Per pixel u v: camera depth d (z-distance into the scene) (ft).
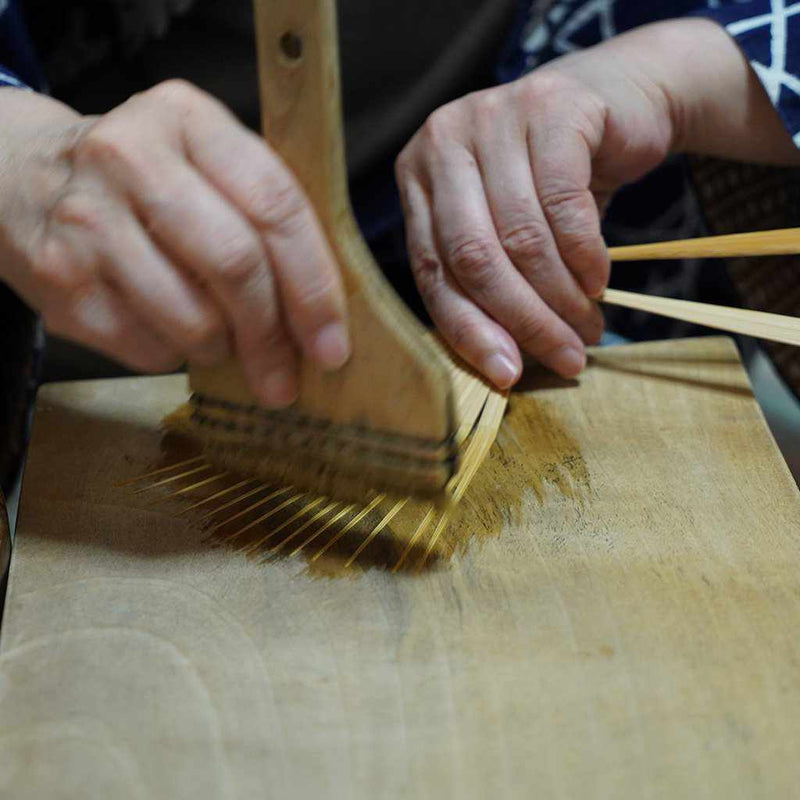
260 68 1.42
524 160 2.11
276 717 1.38
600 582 1.61
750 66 2.37
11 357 2.60
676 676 1.43
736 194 2.69
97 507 1.81
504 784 1.28
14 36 2.39
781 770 1.29
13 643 1.51
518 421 2.05
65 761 1.32
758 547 1.67
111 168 1.44
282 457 1.77
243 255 1.41
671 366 2.20
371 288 1.51
